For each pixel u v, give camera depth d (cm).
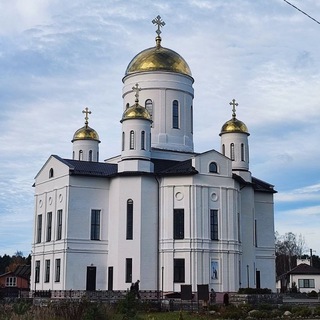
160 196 6581
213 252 6425
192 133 7644
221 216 6544
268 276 7494
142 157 6638
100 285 6538
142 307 5097
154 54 7569
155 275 6419
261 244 7531
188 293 5434
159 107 7375
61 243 6562
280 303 5944
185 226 6400
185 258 6328
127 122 6712
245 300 5769
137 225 6450
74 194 6600
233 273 6488
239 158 7256
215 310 4997
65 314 3378
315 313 4794
